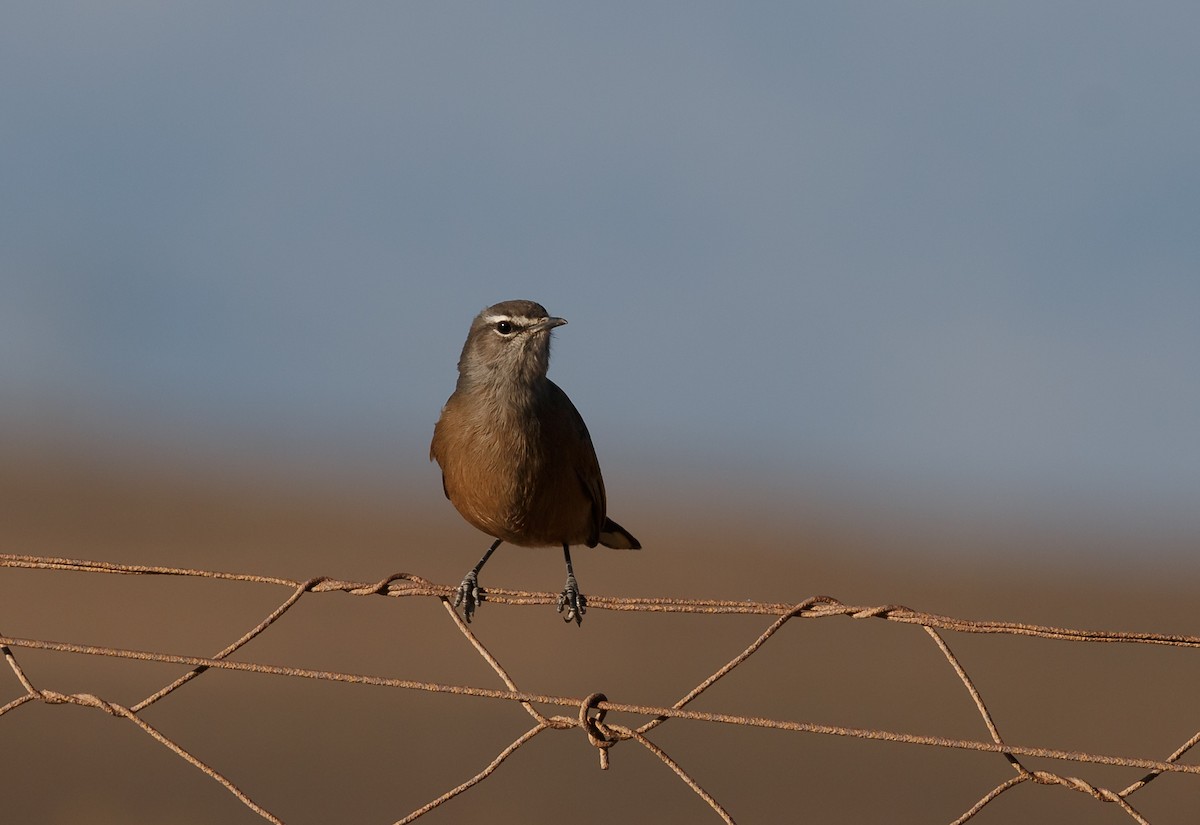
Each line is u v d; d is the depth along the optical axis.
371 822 14.45
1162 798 16.38
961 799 16.11
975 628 6.29
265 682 20.78
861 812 15.41
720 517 57.22
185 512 45.12
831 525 55.84
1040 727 19.62
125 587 27.80
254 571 33.03
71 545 36.22
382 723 18.75
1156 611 35.44
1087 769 17.52
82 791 14.89
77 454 62.62
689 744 18.23
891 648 25.27
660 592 33.31
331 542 39.81
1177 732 19.56
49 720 17.95
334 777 16.06
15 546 35.53
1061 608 35.56
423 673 21.72
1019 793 16.42
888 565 42.25
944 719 19.91
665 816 15.01
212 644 22.95
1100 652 25.77
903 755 17.98
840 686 21.83
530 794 15.66
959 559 45.31
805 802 15.70
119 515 43.28
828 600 6.54
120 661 21.53
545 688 20.98
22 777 15.30
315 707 19.45
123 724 17.94
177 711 18.77
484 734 18.48
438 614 26.69
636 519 53.75
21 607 25.20
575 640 24.98
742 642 25.39
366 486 62.88
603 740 6.52
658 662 23.30
